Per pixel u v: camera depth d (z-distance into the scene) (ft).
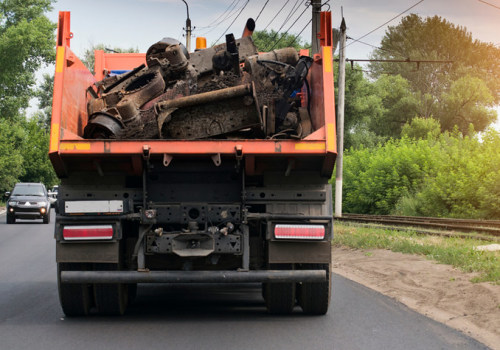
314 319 27.09
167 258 26.22
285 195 25.73
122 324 25.96
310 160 25.49
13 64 218.59
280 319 27.04
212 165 25.90
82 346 22.30
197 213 25.57
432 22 321.52
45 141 244.42
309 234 25.16
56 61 25.62
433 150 126.41
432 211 106.52
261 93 27.76
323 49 26.13
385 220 88.58
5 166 203.82
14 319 27.25
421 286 35.78
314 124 27.61
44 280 40.65
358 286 37.14
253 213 25.40
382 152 139.33
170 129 25.70
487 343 23.24
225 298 33.12
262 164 25.49
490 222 75.92
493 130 110.22
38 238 78.33
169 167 25.80
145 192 25.32
